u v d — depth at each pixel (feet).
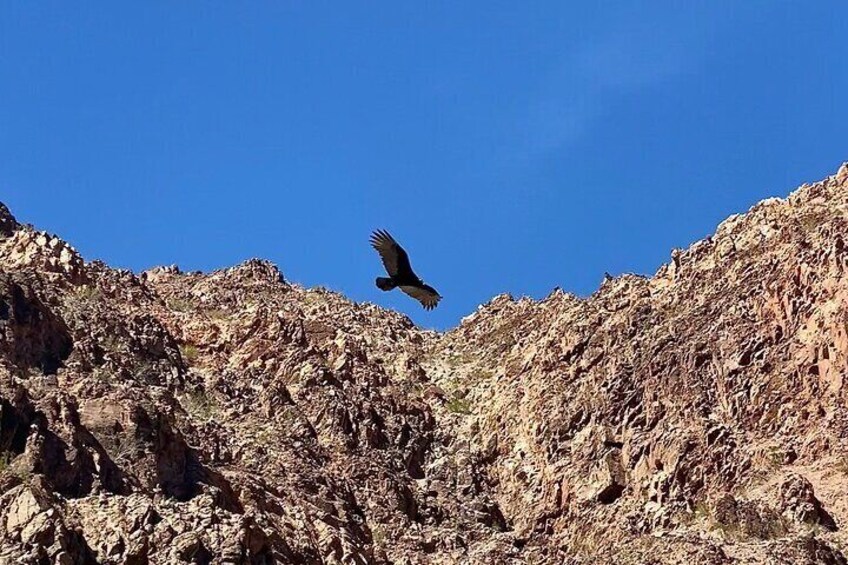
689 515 248.93
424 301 139.95
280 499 240.73
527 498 273.33
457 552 249.34
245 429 265.54
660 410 272.92
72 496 211.20
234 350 297.12
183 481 225.76
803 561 226.99
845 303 268.21
